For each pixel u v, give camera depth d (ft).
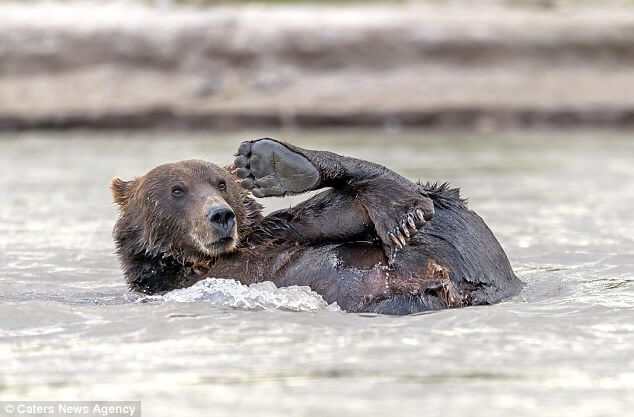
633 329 29.91
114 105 100.12
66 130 98.22
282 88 103.71
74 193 61.62
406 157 76.69
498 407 23.53
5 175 69.36
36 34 107.24
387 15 114.11
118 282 39.40
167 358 27.25
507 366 26.48
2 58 105.81
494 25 110.83
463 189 61.77
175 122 97.96
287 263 33.65
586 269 40.22
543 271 39.86
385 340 28.60
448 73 106.42
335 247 33.55
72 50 106.42
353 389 24.66
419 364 26.55
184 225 34.58
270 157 32.50
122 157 77.20
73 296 35.35
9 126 98.07
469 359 27.02
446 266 32.78
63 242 47.39
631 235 47.73
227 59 106.42
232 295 33.22
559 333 29.40
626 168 71.97
